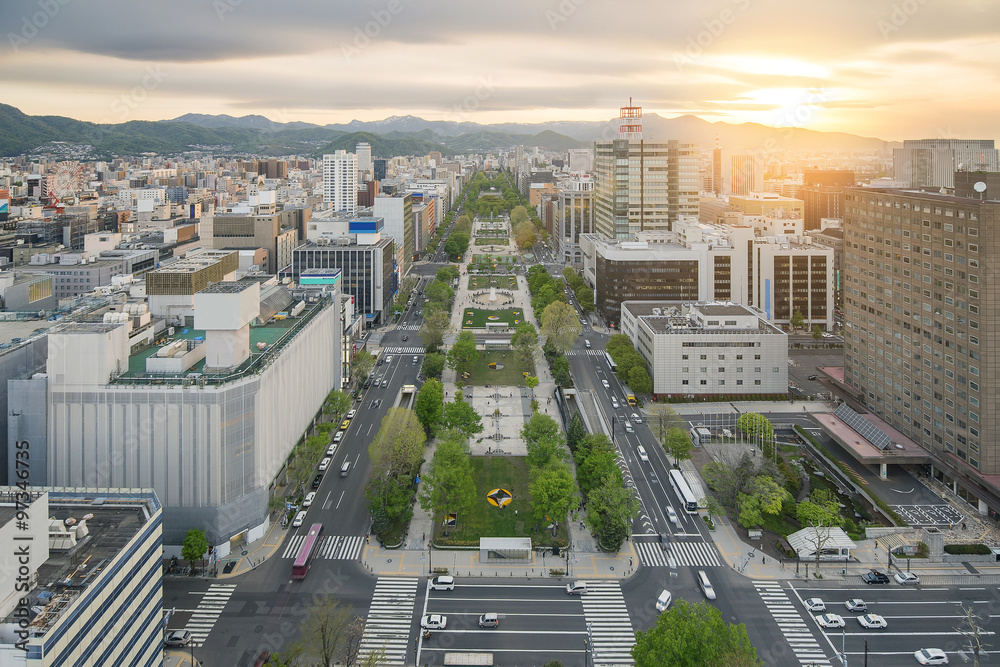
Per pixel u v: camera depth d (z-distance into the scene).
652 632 124.81
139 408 171.88
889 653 140.38
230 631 145.38
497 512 196.25
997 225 187.88
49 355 171.25
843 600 157.75
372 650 140.50
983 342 191.62
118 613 115.44
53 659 95.31
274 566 169.75
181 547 171.38
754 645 142.75
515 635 145.88
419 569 169.50
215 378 175.62
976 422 195.62
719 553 176.75
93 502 135.88
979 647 134.25
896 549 174.88
